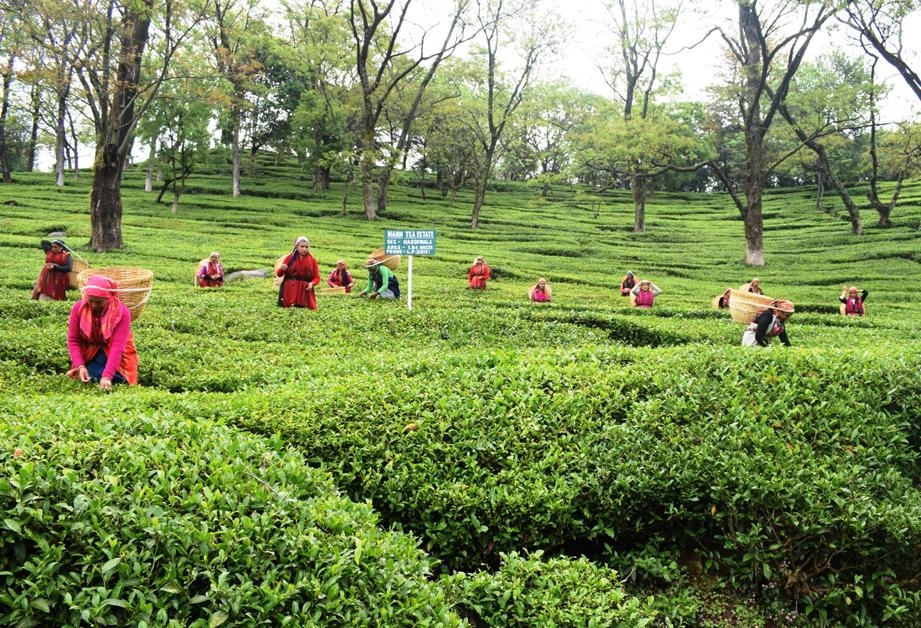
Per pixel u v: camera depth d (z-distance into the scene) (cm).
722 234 5303
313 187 6334
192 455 468
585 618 499
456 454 638
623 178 4322
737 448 656
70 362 1020
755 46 3872
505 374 781
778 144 6378
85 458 428
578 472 638
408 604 418
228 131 6144
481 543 587
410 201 6319
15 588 352
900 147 4878
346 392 724
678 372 793
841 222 5388
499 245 4347
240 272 2778
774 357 830
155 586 365
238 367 1040
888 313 2506
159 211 4731
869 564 583
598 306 2195
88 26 2703
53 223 3725
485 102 5375
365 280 2661
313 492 503
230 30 3856
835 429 702
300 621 379
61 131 5506
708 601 591
